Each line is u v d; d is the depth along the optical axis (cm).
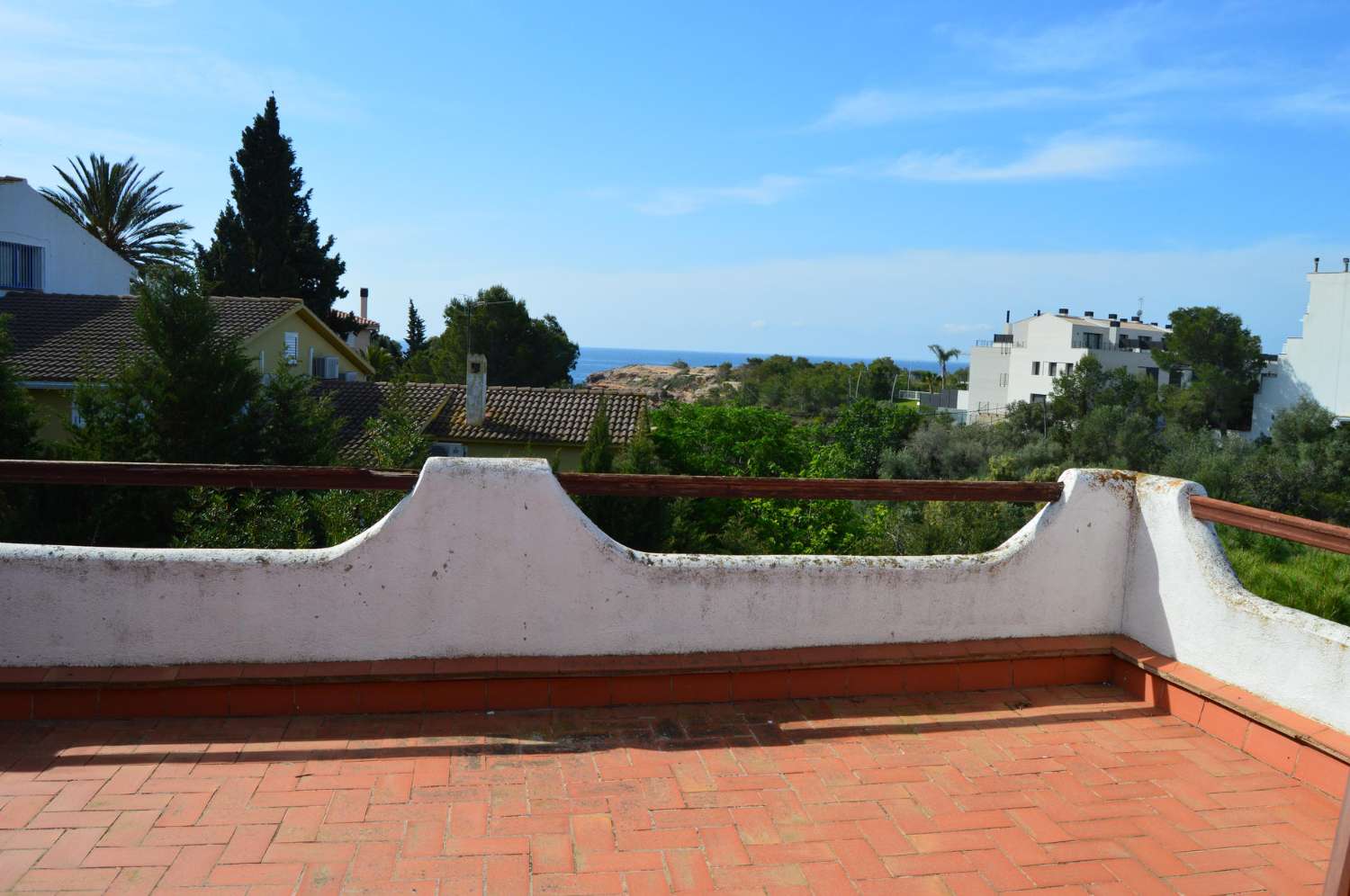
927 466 3656
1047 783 353
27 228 2439
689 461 1961
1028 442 4016
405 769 340
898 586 436
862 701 424
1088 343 6041
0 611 367
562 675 396
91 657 373
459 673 388
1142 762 373
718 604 415
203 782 325
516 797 325
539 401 2694
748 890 277
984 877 289
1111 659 461
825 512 1642
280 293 3697
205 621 378
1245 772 366
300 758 345
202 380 1145
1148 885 288
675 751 367
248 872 273
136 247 3491
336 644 387
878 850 302
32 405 1079
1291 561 1411
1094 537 462
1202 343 5041
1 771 325
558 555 399
